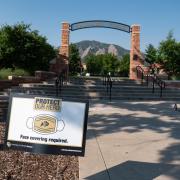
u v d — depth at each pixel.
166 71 30.12
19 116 5.28
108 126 10.71
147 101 17.92
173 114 13.30
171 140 9.16
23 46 25.23
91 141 8.83
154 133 9.94
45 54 26.19
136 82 23.23
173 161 7.38
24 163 6.62
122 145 8.53
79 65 47.09
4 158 6.80
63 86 19.08
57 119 5.27
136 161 7.30
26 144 5.25
